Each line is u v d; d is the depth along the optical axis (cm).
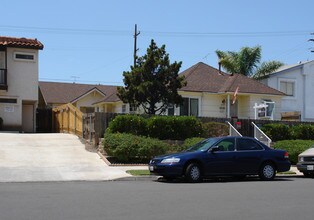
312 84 3606
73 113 2825
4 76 3175
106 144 2105
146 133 2319
